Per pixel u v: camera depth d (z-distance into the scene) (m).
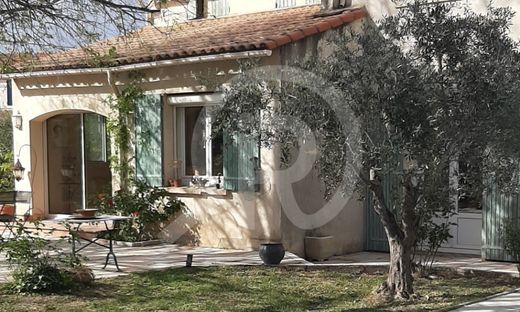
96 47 14.27
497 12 7.82
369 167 7.41
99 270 10.10
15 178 15.41
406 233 8.41
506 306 7.91
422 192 7.73
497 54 7.18
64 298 8.44
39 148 15.39
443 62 7.33
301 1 14.88
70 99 14.43
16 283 8.71
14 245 8.77
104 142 14.48
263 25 13.29
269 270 10.30
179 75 12.55
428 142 7.05
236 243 11.98
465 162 7.34
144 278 9.57
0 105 16.69
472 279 9.87
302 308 8.14
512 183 7.52
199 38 13.20
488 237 11.03
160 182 12.90
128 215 12.77
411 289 8.54
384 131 7.22
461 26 7.34
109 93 13.76
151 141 12.98
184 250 11.97
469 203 11.59
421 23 7.40
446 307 7.93
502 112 6.98
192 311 7.90
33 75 14.30
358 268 10.49
